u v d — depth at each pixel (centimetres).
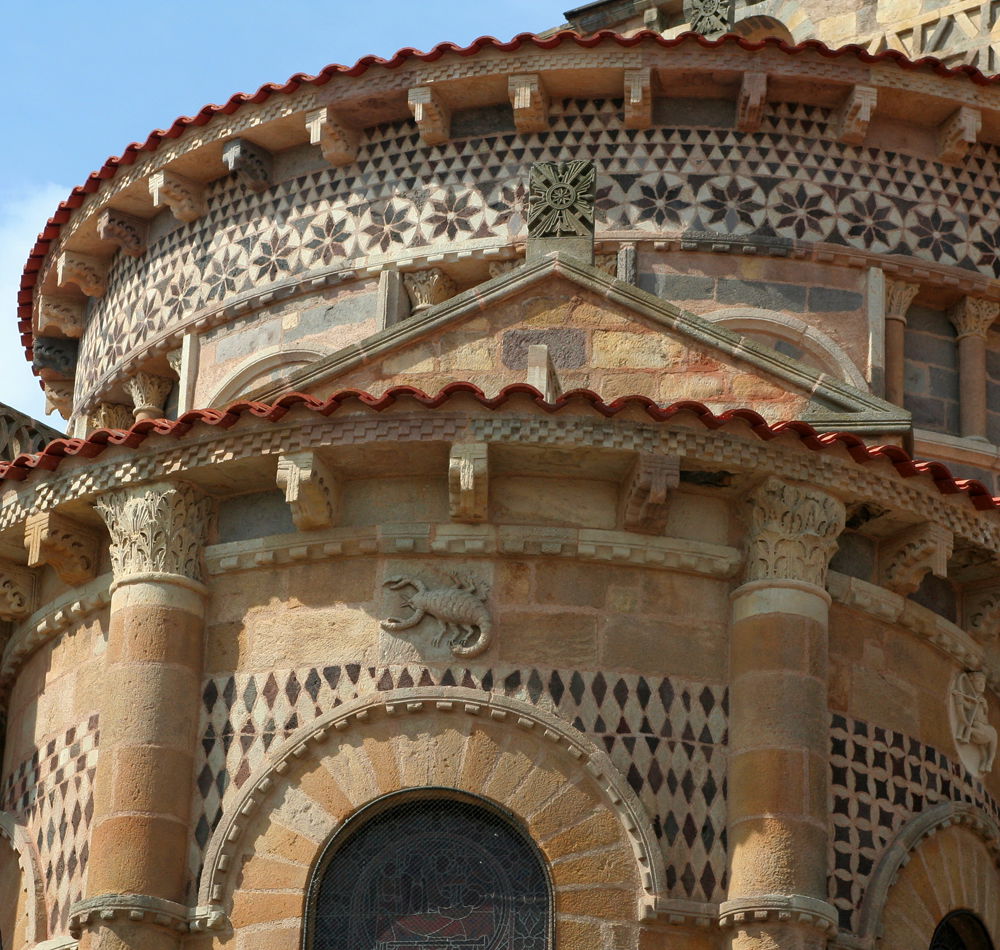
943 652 2456
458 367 2439
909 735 2378
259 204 3350
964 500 2381
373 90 3222
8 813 2473
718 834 2216
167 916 2191
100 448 2356
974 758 2469
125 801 2231
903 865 2302
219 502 2373
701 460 2259
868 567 2394
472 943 2169
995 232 3244
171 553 2327
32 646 2528
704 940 2178
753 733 2231
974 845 2416
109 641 2323
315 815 2220
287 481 2267
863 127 3181
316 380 2436
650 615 2284
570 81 3189
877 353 3127
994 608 2492
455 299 2461
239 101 3269
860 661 2356
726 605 2306
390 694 2239
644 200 3178
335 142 3259
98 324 3622
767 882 2166
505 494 2305
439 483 2312
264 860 2216
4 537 2467
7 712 2603
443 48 3166
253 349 3291
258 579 2333
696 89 3200
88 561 2433
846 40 3869
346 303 3238
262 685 2286
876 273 3169
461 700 2231
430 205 3225
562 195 2544
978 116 3200
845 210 3189
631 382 2447
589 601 2281
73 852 2322
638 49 3158
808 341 3133
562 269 2475
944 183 3238
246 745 2267
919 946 2294
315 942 2186
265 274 3306
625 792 2200
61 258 3591
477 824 2217
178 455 2323
